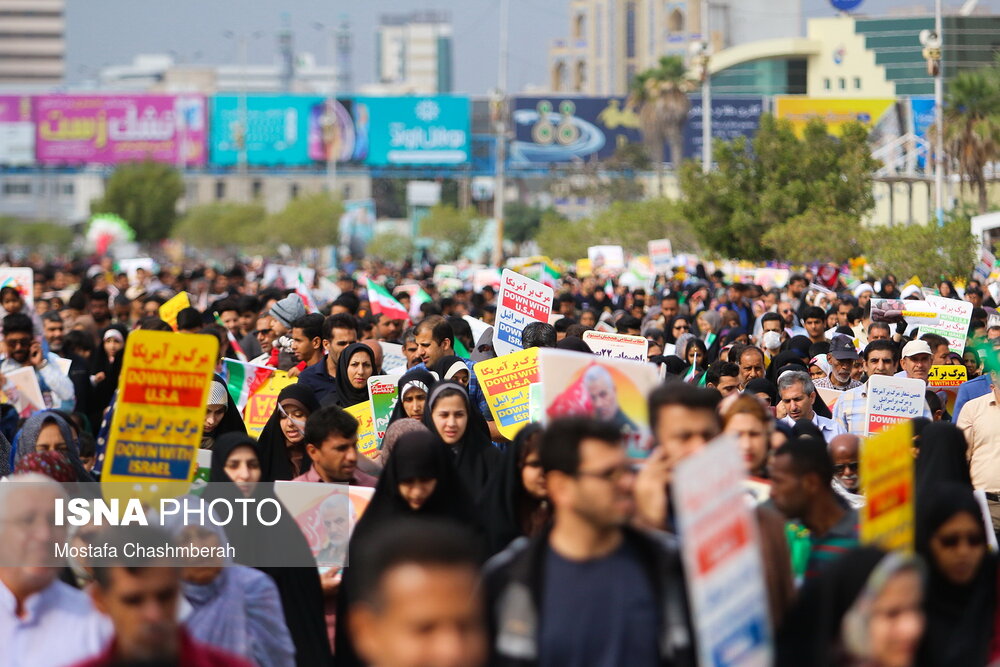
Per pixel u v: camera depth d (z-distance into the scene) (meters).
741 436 11.23
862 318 32.22
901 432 9.05
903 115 100.31
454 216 169.62
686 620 8.38
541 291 23.94
